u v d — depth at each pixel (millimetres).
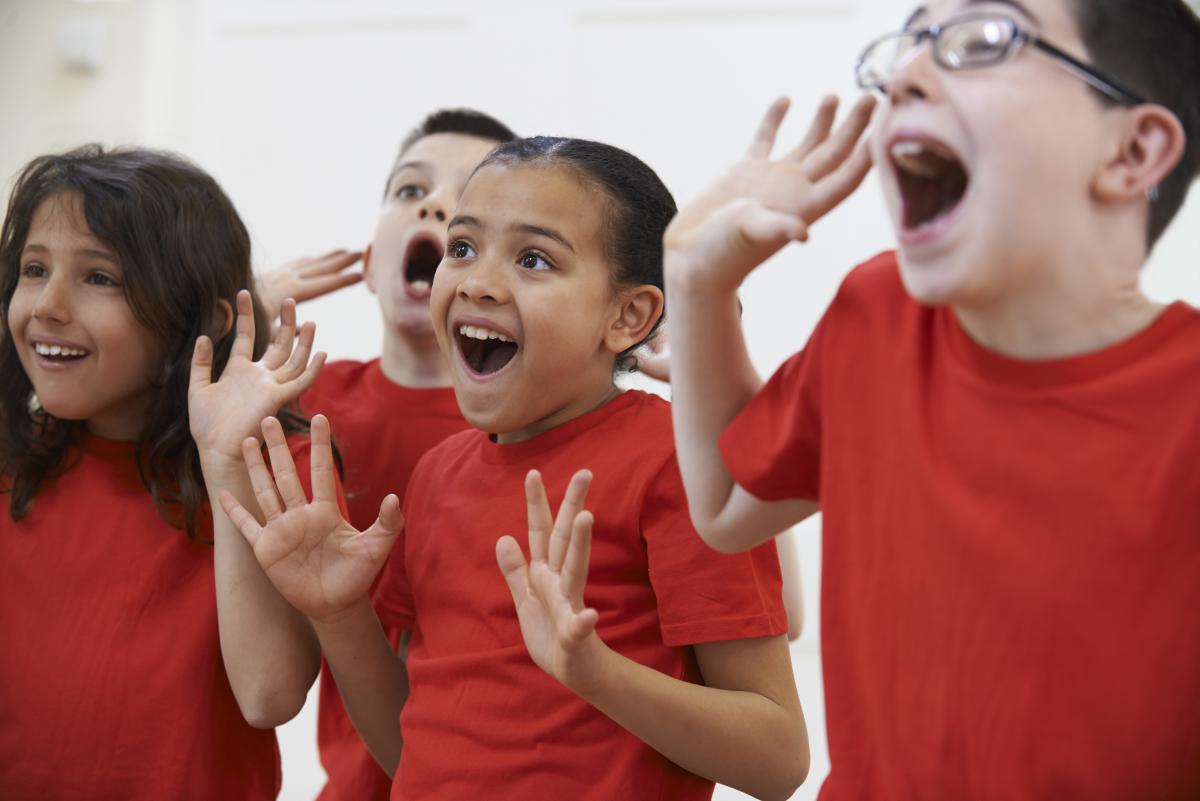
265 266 2822
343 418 1441
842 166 732
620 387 1152
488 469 1035
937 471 705
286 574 1015
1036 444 672
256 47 2857
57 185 1155
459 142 1516
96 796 1081
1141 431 651
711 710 899
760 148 774
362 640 1057
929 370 732
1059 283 659
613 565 955
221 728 1109
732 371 801
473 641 966
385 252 1474
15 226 1191
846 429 754
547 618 851
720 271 746
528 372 980
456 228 1015
